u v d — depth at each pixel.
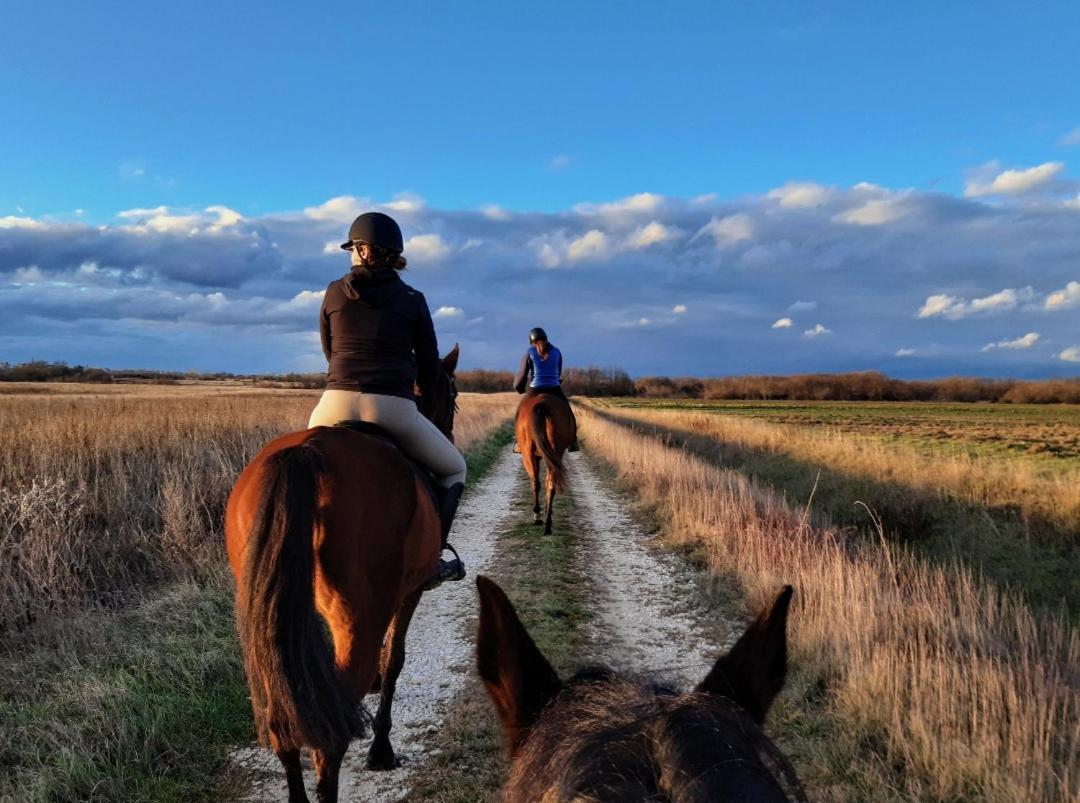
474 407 36.34
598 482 14.97
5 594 5.47
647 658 5.45
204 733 4.07
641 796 0.81
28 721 3.97
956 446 21.38
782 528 8.05
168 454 10.84
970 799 3.34
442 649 5.66
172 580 6.51
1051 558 8.27
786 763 0.97
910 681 4.26
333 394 3.58
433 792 3.63
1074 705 3.99
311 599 2.35
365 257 3.68
